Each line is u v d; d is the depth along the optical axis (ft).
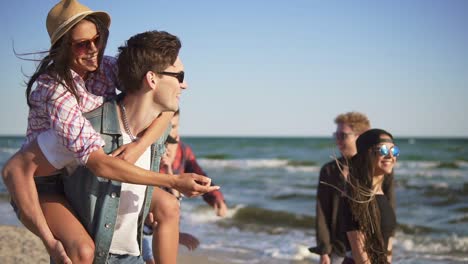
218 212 16.14
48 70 8.78
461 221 38.34
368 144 13.23
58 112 8.46
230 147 158.51
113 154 8.85
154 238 10.12
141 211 9.73
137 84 9.01
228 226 35.88
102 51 9.30
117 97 9.52
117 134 9.11
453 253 27.76
